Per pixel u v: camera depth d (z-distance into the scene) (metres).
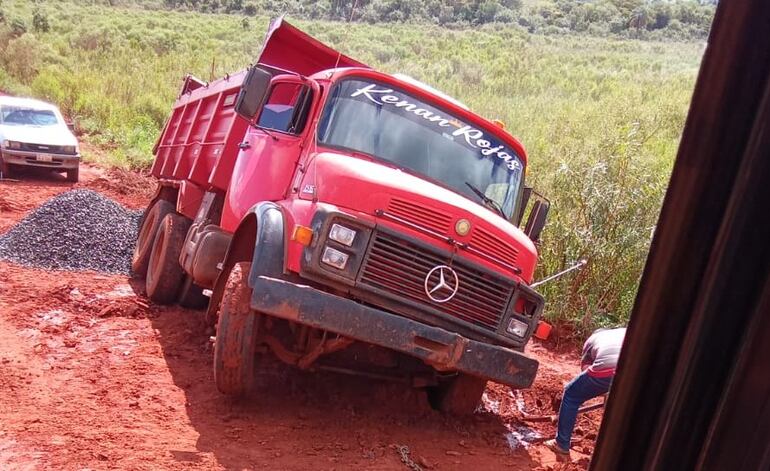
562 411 5.51
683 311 1.31
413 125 6.05
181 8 61.66
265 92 6.00
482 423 6.11
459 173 6.04
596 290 9.33
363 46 39.03
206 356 6.69
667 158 14.70
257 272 5.05
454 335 5.08
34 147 17.12
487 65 38.47
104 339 6.90
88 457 4.41
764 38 1.23
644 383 1.36
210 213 7.68
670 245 1.31
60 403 5.27
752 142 1.24
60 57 38.91
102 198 12.96
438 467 4.97
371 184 5.16
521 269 5.59
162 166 11.41
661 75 33.28
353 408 5.78
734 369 1.26
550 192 11.11
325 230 4.99
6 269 9.08
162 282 8.11
